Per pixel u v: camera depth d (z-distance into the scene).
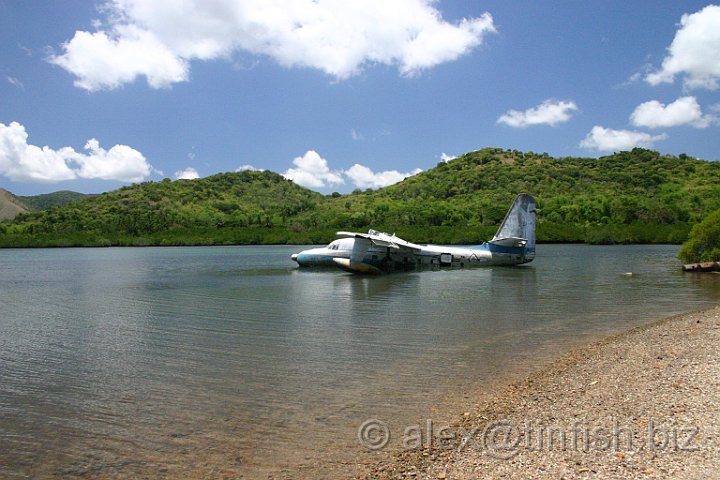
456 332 13.95
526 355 11.30
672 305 18.09
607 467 5.75
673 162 159.50
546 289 23.47
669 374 9.10
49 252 80.88
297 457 6.48
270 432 7.29
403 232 92.25
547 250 67.12
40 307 20.36
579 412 7.59
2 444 7.05
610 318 15.70
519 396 8.52
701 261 33.59
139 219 108.75
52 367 11.03
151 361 11.41
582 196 116.94
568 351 11.55
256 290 24.78
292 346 12.59
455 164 194.88
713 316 14.73
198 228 108.12
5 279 33.34
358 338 13.38
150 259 57.75
